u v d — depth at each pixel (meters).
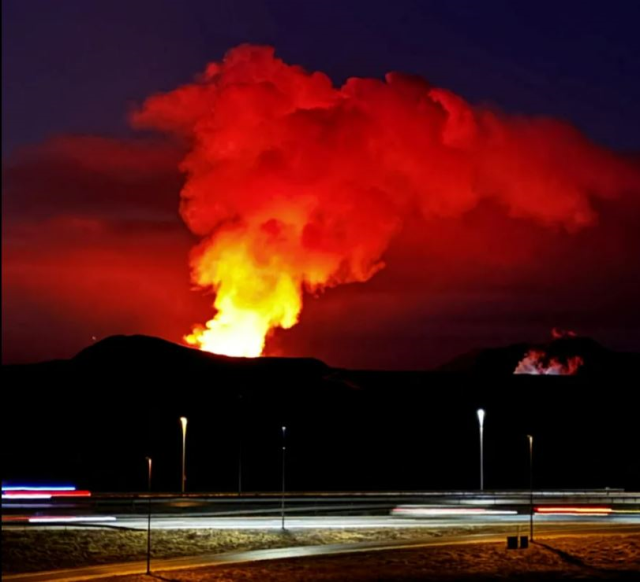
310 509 100.94
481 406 196.00
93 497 109.81
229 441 168.25
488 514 100.25
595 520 97.75
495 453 175.88
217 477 152.50
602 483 156.62
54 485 140.12
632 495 116.69
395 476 158.75
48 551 81.69
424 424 185.12
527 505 108.56
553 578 76.31
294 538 87.50
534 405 199.75
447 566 79.38
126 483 145.12
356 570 77.69
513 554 82.94
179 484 146.12
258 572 76.94
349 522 93.81
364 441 174.38
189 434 169.62
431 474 161.25
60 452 160.25
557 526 94.25
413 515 98.81
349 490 142.62
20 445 162.75
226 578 75.25
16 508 99.94
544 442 182.75
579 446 182.38
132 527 88.12
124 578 75.00
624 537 89.06
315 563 79.69
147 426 172.00
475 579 75.75
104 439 166.62
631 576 76.94
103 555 81.81
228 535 87.44
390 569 78.19
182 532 87.38
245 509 101.12
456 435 182.25
